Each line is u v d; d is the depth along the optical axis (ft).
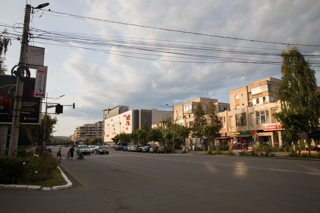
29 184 30.55
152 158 86.79
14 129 35.94
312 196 22.68
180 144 197.57
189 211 18.84
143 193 26.14
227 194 24.53
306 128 78.13
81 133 574.97
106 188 29.76
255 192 24.97
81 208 20.02
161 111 336.90
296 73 91.04
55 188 28.58
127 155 115.03
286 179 32.04
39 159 39.75
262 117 130.62
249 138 137.59
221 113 159.33
